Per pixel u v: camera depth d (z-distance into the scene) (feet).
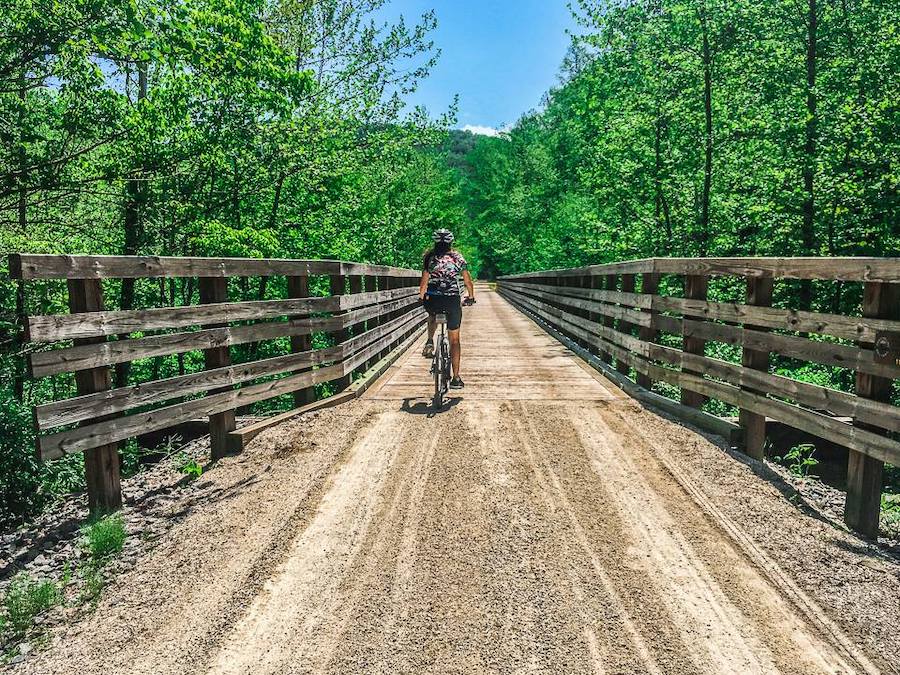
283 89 30.35
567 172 100.37
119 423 13.75
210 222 32.45
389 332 32.40
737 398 16.16
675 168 49.26
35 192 28.55
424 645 8.29
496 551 10.93
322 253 46.39
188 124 29.12
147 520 13.32
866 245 34.99
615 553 10.82
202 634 8.70
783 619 8.82
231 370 17.08
